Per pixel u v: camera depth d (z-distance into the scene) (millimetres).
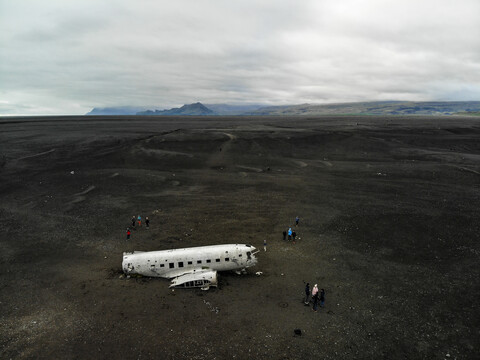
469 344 18828
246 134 117500
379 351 18344
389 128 144500
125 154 84688
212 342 19047
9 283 25469
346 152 94062
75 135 115438
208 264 26234
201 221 39812
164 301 23172
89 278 26312
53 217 40906
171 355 18031
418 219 39594
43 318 21172
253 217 41219
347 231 36344
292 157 87125
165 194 52219
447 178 61781
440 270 27625
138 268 26109
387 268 28031
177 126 170000
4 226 37688
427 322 20844
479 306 22453
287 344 18859
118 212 43031
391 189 54406
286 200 48562
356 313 21781
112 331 19953
